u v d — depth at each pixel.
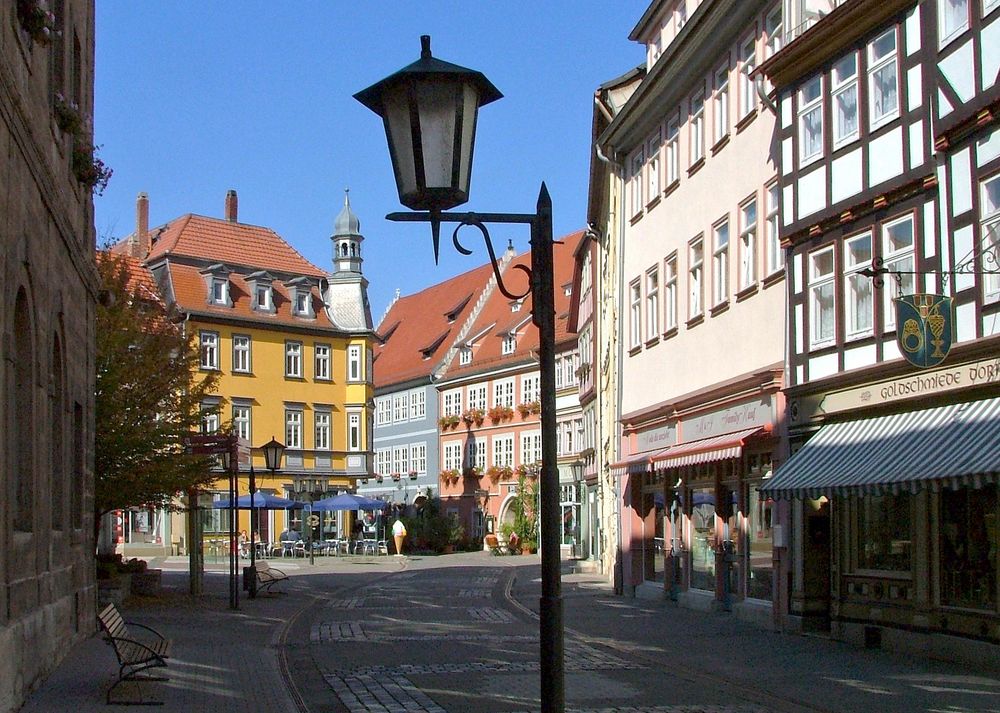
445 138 6.49
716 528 25.05
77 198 18.64
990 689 13.84
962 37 16.30
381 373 89.88
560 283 71.25
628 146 32.62
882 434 17.16
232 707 12.70
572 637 20.19
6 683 11.64
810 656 17.30
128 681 14.00
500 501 72.19
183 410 28.03
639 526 31.47
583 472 54.84
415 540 69.44
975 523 16.06
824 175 19.94
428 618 24.73
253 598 29.75
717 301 25.47
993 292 15.51
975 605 16.09
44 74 14.95
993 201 15.58
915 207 17.42
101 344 26.70
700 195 26.55
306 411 69.00
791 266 21.00
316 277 70.94
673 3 30.34
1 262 11.82
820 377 19.88
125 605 26.41
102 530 31.16
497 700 13.37
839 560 19.50
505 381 73.31
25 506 13.98
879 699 13.12
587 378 50.56
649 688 14.15
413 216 6.63
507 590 34.12
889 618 18.08
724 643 19.16
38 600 14.22
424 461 82.31
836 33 19.38
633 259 32.38
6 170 12.11
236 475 26.64
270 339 67.88
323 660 17.22
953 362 16.14
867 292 18.70
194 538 29.91
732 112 24.47
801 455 18.83
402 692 13.98
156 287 32.50
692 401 26.03
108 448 26.31
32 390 14.08
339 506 56.28
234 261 68.06
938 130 16.69
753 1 22.97
